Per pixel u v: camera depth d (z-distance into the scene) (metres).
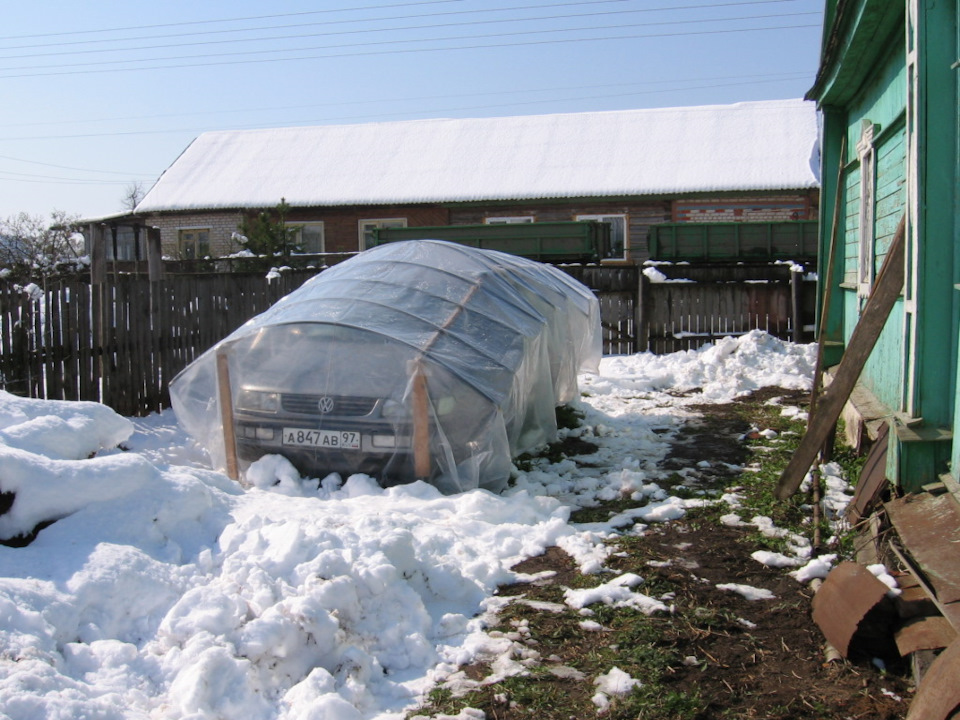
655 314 14.84
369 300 6.61
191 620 3.43
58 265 18.61
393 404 5.85
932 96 4.41
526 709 3.30
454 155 29.58
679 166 27.09
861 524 4.88
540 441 7.42
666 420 9.01
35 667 2.92
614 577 4.58
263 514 4.75
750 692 3.42
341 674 3.41
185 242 29.06
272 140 32.16
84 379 8.03
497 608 4.19
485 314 6.85
